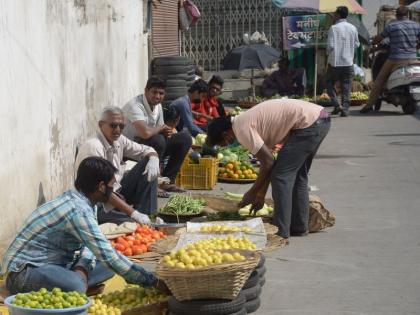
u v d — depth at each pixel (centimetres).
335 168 1315
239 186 1191
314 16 2206
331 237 891
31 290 626
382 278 745
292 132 845
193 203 928
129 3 1478
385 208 1027
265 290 713
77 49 1073
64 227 633
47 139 927
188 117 1277
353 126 1816
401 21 1969
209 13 2530
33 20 880
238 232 736
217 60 2547
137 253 772
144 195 941
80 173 640
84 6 1112
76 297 584
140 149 957
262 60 2130
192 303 608
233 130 841
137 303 636
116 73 1354
